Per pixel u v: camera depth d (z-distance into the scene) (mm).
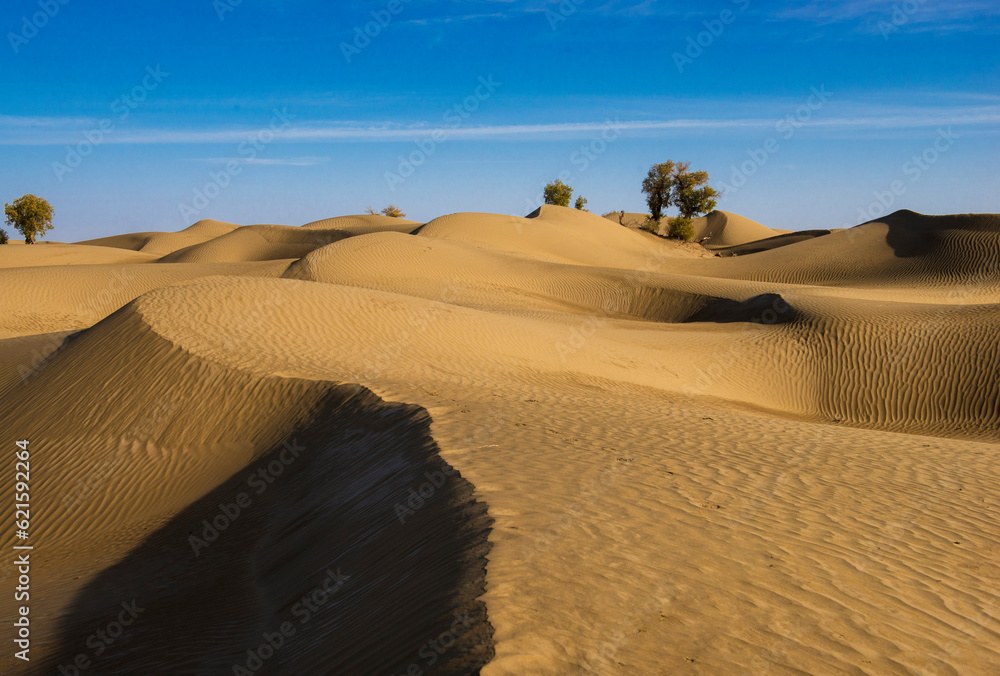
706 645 3533
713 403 16172
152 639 5406
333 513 6738
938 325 20438
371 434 8492
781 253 52406
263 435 9906
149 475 9672
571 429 8586
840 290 34625
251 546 7254
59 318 30203
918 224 53781
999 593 4738
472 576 4090
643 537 4930
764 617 3936
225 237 71625
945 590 4695
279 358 12359
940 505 6625
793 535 5375
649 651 3400
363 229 70625
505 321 18781
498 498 5469
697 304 31703
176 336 12805
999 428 16422
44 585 7336
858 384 18844
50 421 11344
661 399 14938
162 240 90188
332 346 13852
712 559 4676
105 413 11109
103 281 33906
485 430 8008
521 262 39219
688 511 5641
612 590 4000
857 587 4551
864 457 8469
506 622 3475
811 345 20375
